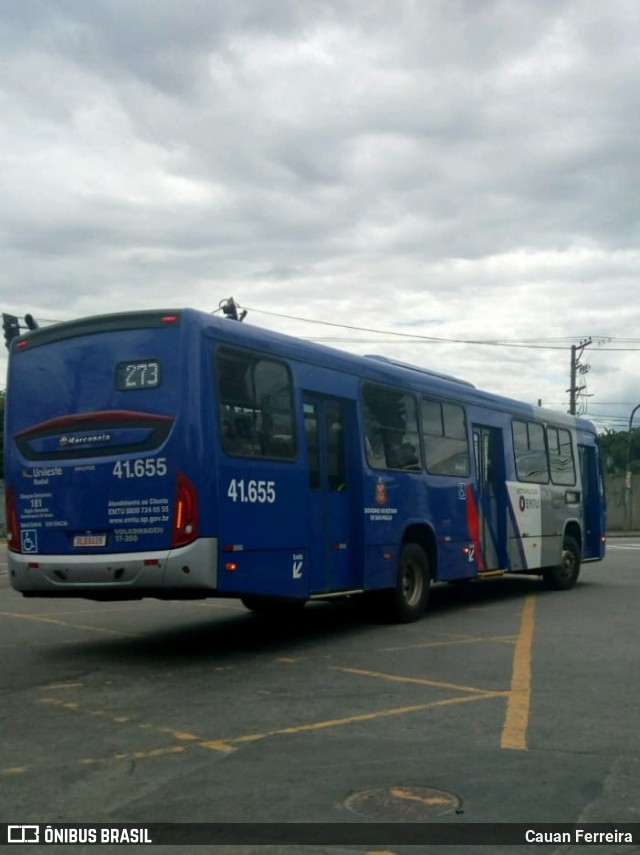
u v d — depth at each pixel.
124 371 9.52
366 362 11.88
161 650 10.48
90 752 6.51
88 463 9.55
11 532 10.11
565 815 5.23
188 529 9.00
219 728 7.09
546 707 7.64
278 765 6.14
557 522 16.72
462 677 8.84
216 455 9.19
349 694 8.16
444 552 13.28
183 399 9.16
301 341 10.73
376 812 5.28
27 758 6.38
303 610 13.96
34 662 9.80
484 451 14.77
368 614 12.45
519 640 10.96
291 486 10.17
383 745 6.57
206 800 5.50
